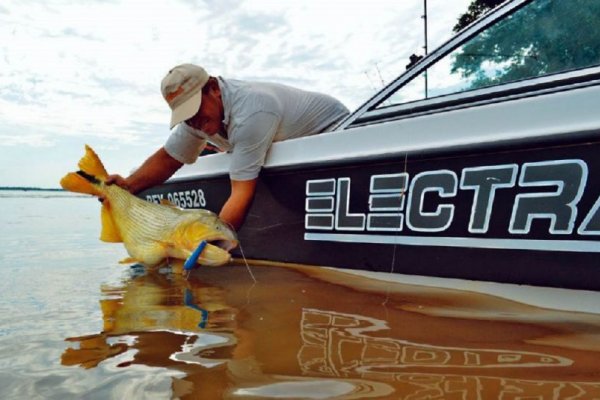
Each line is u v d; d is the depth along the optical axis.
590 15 1.93
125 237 2.99
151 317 1.85
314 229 2.60
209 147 3.66
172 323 1.75
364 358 1.36
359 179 2.38
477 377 1.21
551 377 1.20
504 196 1.90
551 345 1.44
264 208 2.86
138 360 1.37
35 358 1.40
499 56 2.20
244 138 2.71
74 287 2.46
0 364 1.36
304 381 1.20
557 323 1.66
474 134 1.99
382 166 2.28
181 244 2.65
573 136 1.72
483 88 2.17
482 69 2.24
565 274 1.76
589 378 1.19
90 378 1.25
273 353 1.41
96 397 1.14
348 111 3.23
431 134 2.12
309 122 2.99
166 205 2.90
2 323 1.78
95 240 4.74
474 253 1.99
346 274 2.47
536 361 1.31
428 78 2.43
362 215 2.38
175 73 2.76
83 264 3.21
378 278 2.33
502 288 1.92
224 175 3.14
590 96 1.73
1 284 2.54
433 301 1.99
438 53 2.39
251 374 1.25
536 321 1.69
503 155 1.90
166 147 3.44
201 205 3.41
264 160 2.83
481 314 1.79
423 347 1.44
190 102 2.72
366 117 2.63
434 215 2.11
